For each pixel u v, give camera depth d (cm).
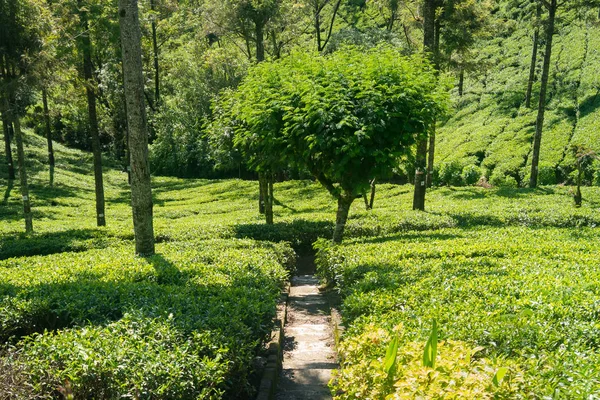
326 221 1644
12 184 3281
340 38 3003
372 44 2878
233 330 550
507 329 468
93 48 1830
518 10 5050
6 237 1622
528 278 684
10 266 996
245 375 534
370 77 1118
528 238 1077
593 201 2019
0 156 3862
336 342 720
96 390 422
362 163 1120
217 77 4278
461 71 2461
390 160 1084
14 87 1606
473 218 1553
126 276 806
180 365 427
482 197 2339
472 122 3881
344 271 871
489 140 3406
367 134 1051
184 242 1304
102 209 1919
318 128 1047
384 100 1075
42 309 635
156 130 4588
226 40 4044
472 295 609
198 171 4484
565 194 2238
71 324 639
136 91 995
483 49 4956
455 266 794
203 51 4516
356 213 1761
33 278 805
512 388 310
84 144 5084
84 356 425
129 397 407
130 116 1005
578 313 520
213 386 450
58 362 438
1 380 400
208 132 1878
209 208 2769
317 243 1188
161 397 406
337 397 396
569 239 1066
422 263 847
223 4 3075
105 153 4862
